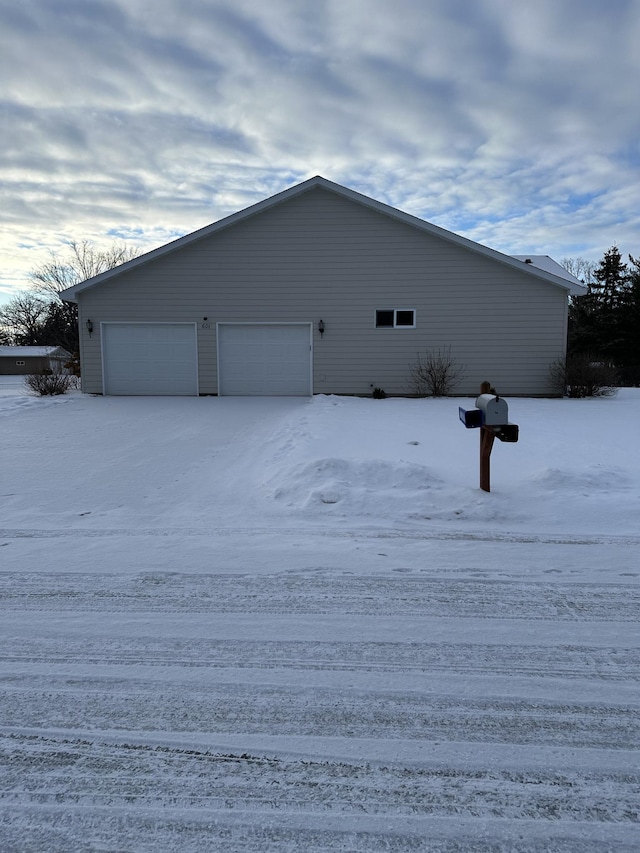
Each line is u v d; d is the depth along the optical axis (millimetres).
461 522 5328
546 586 3902
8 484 6668
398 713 2545
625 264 39406
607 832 1899
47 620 3420
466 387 15883
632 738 2379
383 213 15547
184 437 9609
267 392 16281
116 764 2227
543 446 8461
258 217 15828
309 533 5012
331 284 15875
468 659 2992
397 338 15898
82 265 41781
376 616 3473
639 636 3236
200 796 2064
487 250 15320
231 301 16031
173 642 3166
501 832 1902
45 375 17453
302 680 2803
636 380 29750
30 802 2031
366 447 8242
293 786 2115
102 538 4883
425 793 2076
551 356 15719
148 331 16203
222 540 4832
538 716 2521
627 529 5102
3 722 2475
